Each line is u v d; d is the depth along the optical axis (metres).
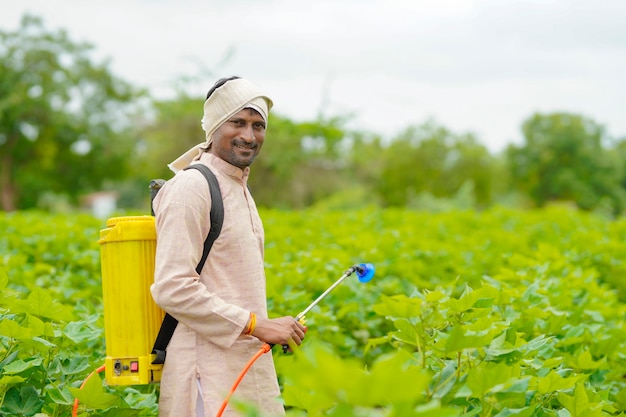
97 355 5.21
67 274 7.35
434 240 9.85
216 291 3.85
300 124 37.25
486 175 60.53
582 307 6.00
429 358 3.64
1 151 57.81
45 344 4.00
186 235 3.76
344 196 38.81
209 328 3.76
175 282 3.71
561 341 5.11
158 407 4.32
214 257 3.86
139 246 3.88
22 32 58.00
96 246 9.24
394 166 58.12
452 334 3.07
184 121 39.91
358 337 6.58
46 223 11.25
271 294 6.11
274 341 3.82
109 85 60.41
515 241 9.62
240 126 3.97
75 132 59.44
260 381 3.92
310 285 6.77
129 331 3.86
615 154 77.50
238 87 3.97
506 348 3.51
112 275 3.88
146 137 45.41
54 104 58.59
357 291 6.64
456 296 7.46
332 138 37.62
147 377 3.88
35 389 3.96
